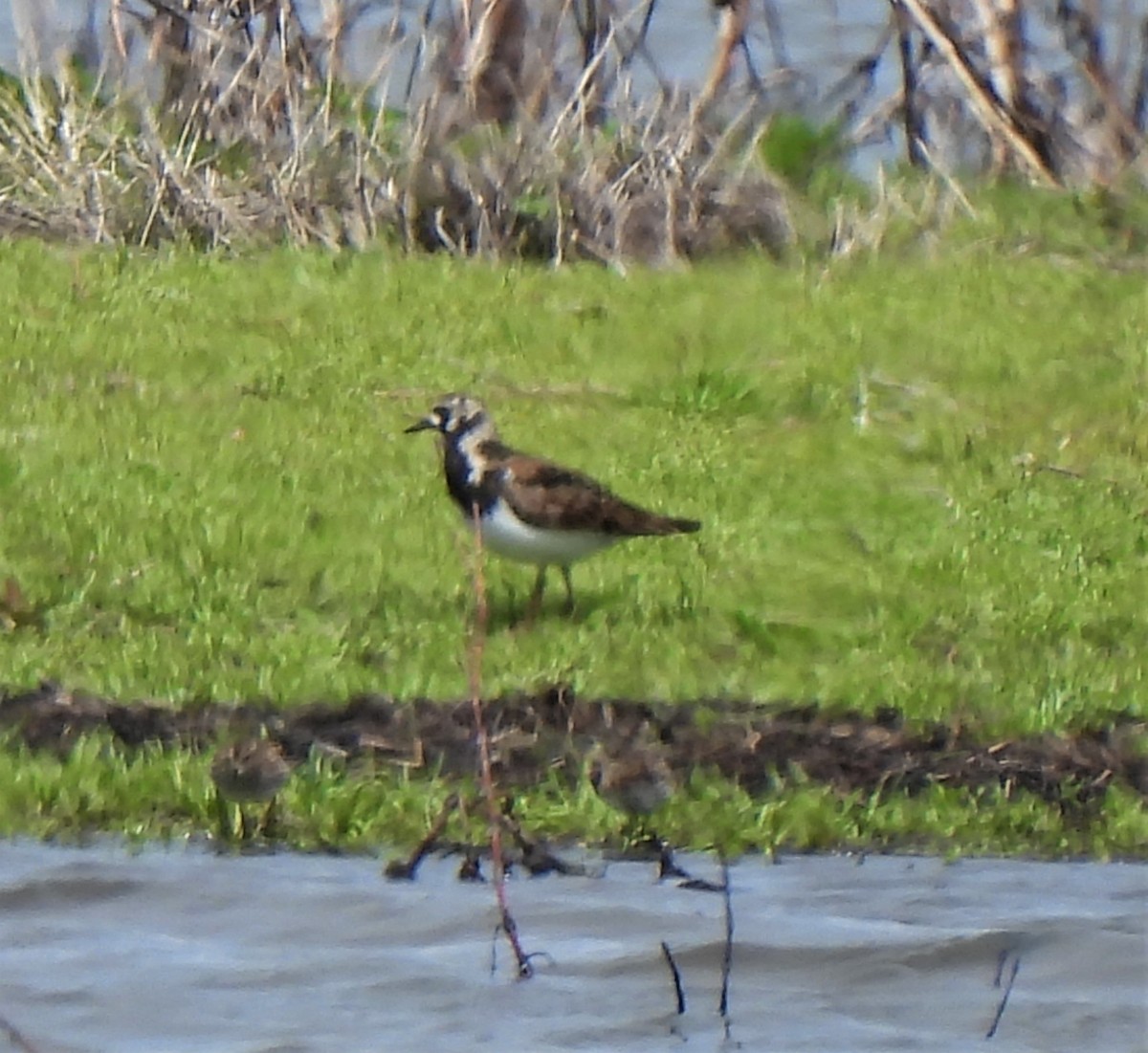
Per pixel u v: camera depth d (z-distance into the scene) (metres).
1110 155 33.47
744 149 33.12
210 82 31.42
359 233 30.81
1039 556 22.33
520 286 29.20
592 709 17.94
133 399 24.30
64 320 26.34
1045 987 14.25
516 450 22.14
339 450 23.44
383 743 17.30
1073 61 33.66
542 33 31.69
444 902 15.08
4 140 31.42
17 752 16.94
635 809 15.97
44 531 20.84
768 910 15.17
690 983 14.06
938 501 23.45
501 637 19.70
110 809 16.17
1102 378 27.14
